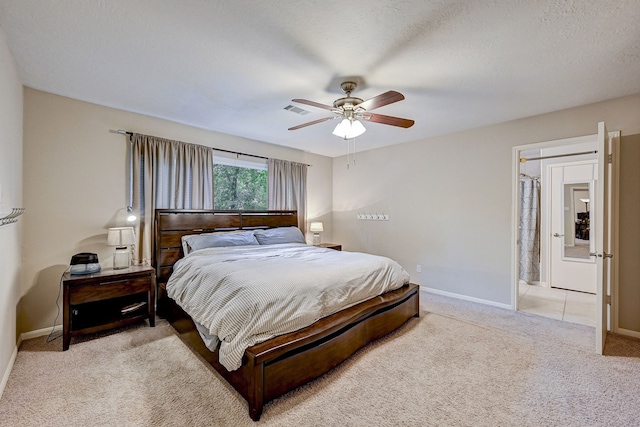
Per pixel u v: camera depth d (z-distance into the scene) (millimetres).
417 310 3236
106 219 3133
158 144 3426
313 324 2086
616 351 2457
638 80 2451
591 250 4352
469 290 3928
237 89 2689
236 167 4379
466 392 1894
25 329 2648
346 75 2402
